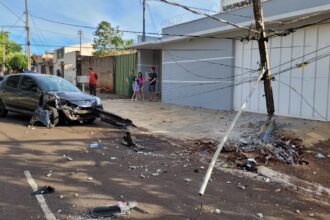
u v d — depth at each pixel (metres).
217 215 5.54
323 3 12.30
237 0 18.05
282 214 5.71
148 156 8.90
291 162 8.41
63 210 5.51
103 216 5.32
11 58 70.06
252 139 10.01
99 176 7.21
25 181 6.77
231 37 16.38
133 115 15.62
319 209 5.99
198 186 6.82
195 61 18.80
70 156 8.68
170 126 13.05
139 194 6.30
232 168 8.06
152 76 22.45
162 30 20.83
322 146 9.74
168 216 5.42
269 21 13.24
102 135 11.26
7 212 5.39
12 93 13.70
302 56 13.37
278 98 14.31
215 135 11.22
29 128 12.03
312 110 13.12
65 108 12.31
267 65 10.01
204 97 18.25
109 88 28.80
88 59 32.94
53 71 49.66
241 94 16.23
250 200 6.23
